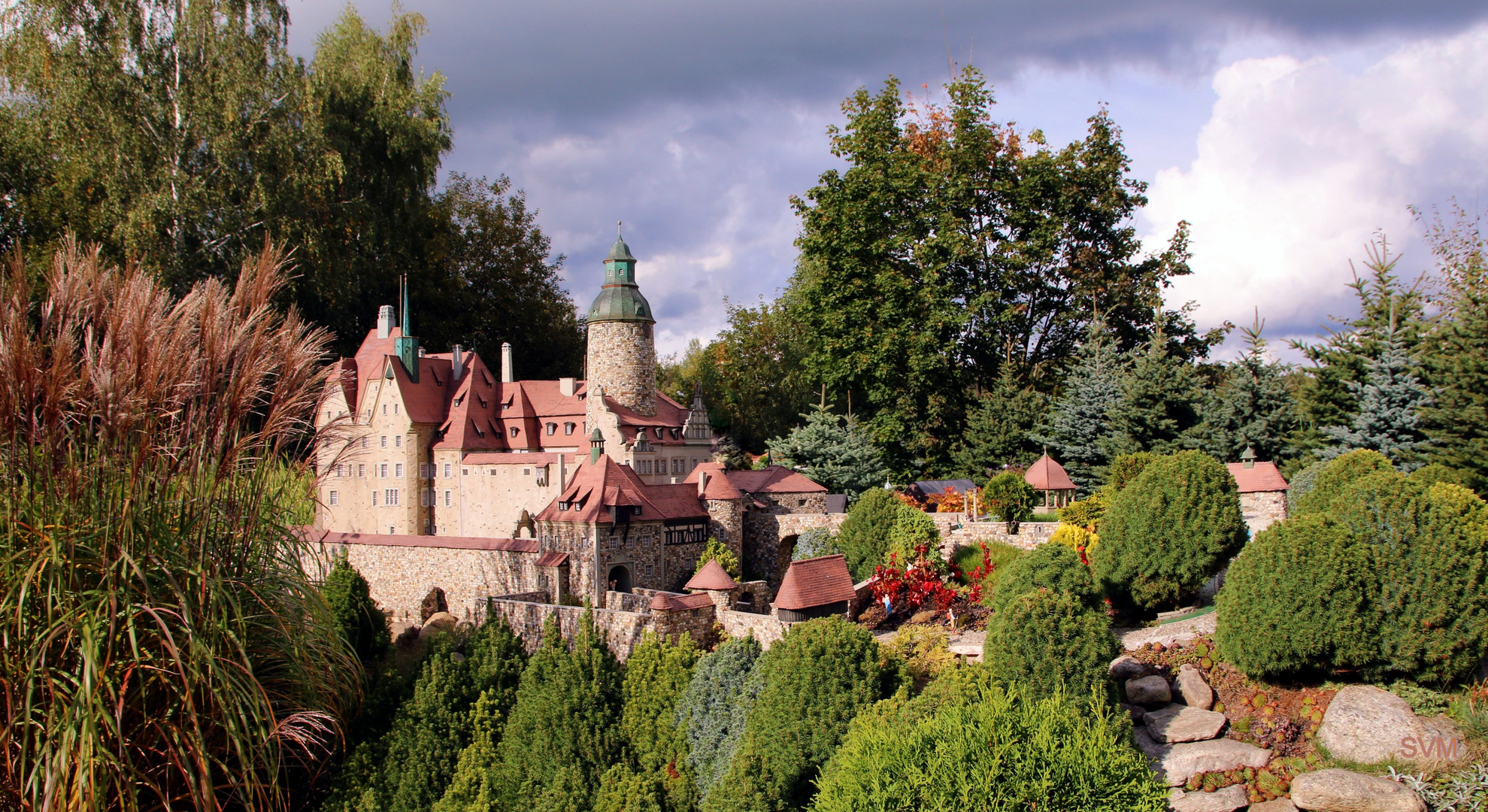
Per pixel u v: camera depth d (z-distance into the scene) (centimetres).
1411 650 2670
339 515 5816
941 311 5809
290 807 2839
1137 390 5212
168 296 2402
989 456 6147
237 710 2317
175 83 5338
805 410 8369
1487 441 3716
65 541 2183
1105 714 2595
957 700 2505
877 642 2998
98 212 5216
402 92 6500
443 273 7488
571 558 4403
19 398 2131
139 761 2297
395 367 5569
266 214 5428
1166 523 3316
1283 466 4934
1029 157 6125
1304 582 2728
